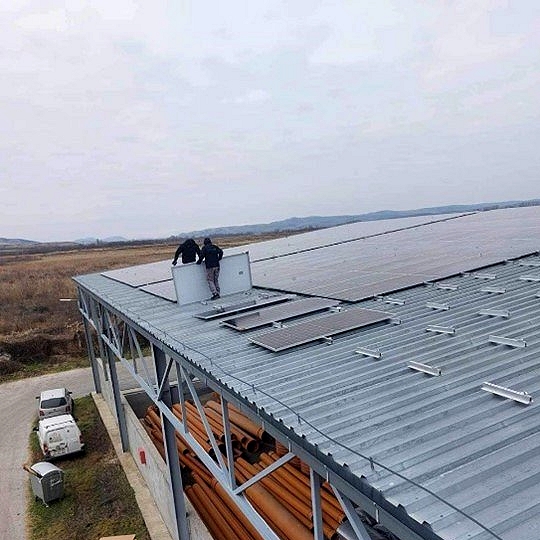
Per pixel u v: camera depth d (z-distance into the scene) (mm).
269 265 17719
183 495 11016
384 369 5863
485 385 4891
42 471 14438
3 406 23219
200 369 7270
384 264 13500
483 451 3877
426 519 3176
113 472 15836
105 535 12562
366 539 4137
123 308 12617
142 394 20625
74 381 26359
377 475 3752
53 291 49469
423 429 4336
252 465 11977
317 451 4379
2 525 13586
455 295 8953
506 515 3145
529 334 6254
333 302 9859
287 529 9180
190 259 12727
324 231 35969
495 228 18656
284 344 7367
